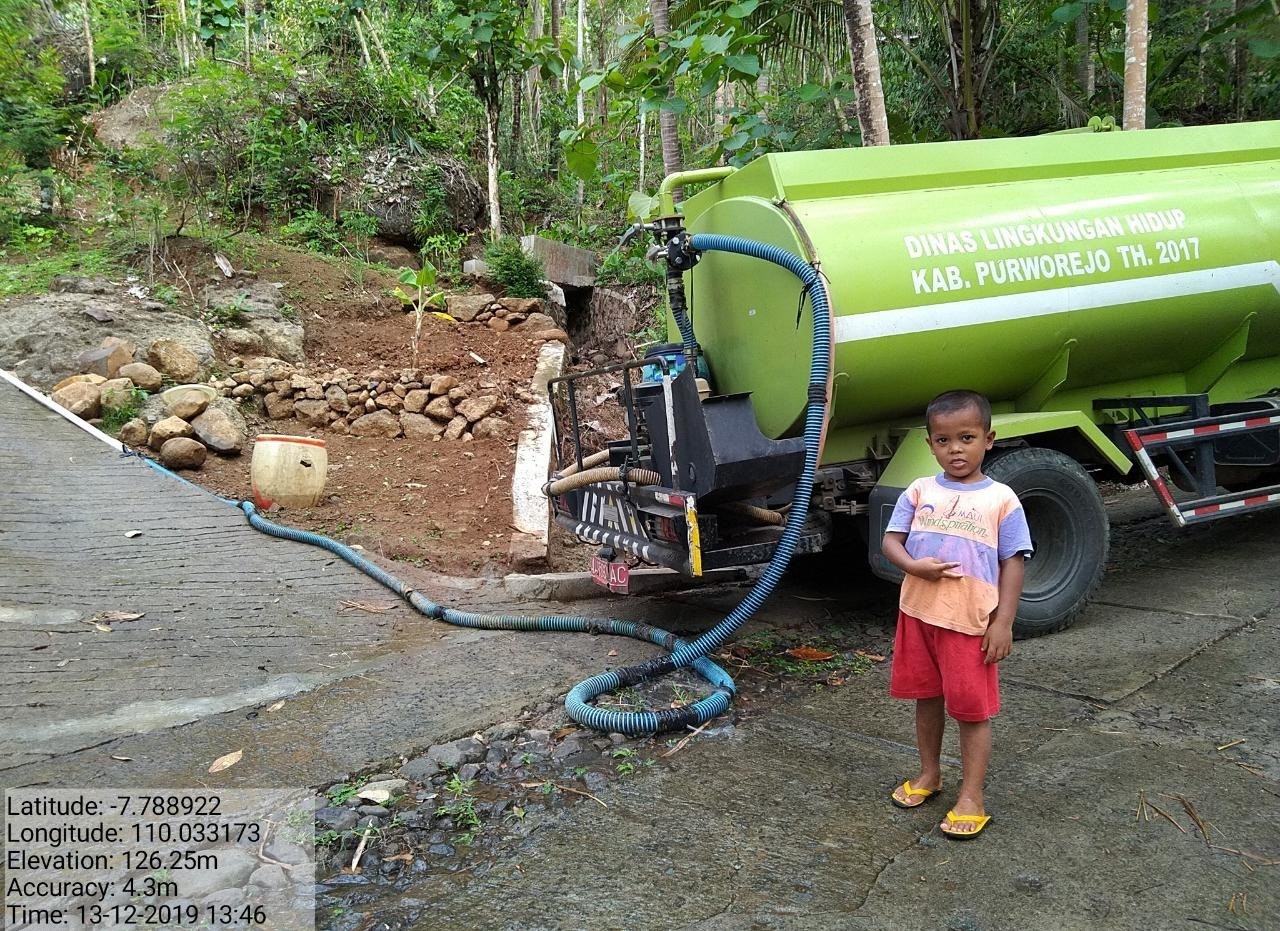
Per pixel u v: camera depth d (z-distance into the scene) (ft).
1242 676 12.94
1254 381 19.52
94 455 24.89
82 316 30.55
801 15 31.78
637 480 15.37
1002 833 9.43
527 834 9.95
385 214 46.29
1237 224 17.34
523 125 62.03
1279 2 30.83
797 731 12.19
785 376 15.35
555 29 61.57
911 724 12.30
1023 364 16.17
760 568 18.48
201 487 24.16
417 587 19.44
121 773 11.34
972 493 9.64
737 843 9.54
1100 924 7.92
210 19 53.01
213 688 14.01
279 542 21.38
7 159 39.81
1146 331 16.81
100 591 17.58
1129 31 25.58
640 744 11.99
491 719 12.75
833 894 8.58
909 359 15.03
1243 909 8.03
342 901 8.84
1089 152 17.30
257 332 33.04
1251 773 10.34
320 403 29.76
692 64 23.86
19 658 14.56
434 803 10.63
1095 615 16.11
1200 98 42.63
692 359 16.38
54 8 53.98
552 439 28.81
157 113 47.80
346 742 12.12
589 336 47.01
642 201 20.01
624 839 9.73
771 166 15.28
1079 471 15.34
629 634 16.02
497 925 8.38
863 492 16.33
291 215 44.88
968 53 33.24
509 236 45.55
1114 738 11.35
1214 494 17.16
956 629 9.36
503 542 22.53
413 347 33.65
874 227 15.06
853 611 17.61
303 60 52.80
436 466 27.09
